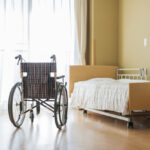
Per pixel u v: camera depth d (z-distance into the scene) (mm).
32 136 2029
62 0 3955
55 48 3891
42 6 3824
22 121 2449
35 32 3773
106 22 4043
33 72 2375
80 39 4031
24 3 3701
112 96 2502
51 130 2254
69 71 3719
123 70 3893
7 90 3590
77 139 1930
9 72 3607
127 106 2293
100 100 2717
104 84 2740
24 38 3701
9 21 3621
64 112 2564
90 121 2703
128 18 3734
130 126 2352
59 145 1766
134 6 3561
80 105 3160
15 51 3658
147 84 2350
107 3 4043
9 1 3619
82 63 4008
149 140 1898
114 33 4102
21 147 1721
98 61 3994
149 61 3203
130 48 3684
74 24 4051
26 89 2416
